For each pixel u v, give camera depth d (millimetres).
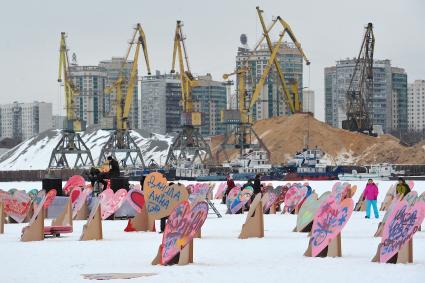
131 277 21438
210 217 49625
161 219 37219
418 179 163000
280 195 56500
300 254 27109
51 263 25188
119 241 32594
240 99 181875
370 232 37031
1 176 194625
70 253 28031
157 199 37250
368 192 47969
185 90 187875
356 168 173625
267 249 28922
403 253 24078
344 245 30016
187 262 24453
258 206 34062
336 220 25969
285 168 165875
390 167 162375
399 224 24172
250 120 181500
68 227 36062
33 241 33062
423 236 34438
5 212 46062
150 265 24375
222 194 76000
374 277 20844
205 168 168875
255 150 180000
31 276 22094
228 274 21812
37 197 46656
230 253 27656
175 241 24422
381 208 56000
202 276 21469
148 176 37656
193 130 182750
